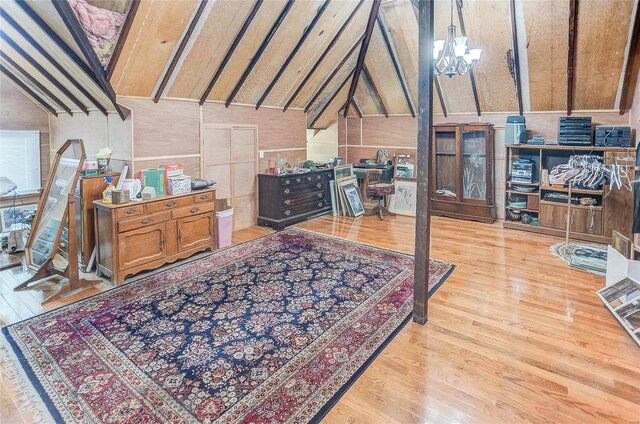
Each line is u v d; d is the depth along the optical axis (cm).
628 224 480
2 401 211
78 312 314
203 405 209
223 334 282
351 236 550
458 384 228
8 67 484
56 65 411
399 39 570
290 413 204
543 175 548
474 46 531
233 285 371
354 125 784
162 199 405
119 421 197
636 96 477
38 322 297
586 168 498
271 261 439
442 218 662
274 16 438
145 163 451
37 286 367
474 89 599
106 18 336
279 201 588
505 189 595
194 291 357
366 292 357
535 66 518
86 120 502
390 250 483
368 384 228
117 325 294
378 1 508
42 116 574
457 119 671
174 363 247
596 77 496
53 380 229
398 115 721
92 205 403
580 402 212
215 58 450
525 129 578
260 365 246
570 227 530
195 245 450
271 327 293
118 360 249
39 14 338
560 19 448
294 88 608
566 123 525
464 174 652
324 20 489
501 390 222
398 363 248
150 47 385
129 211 375
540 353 258
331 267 421
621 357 253
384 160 729
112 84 399
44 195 402
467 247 496
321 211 682
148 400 213
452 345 269
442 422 198
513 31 482
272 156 633
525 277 393
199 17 382
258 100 579
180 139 487
